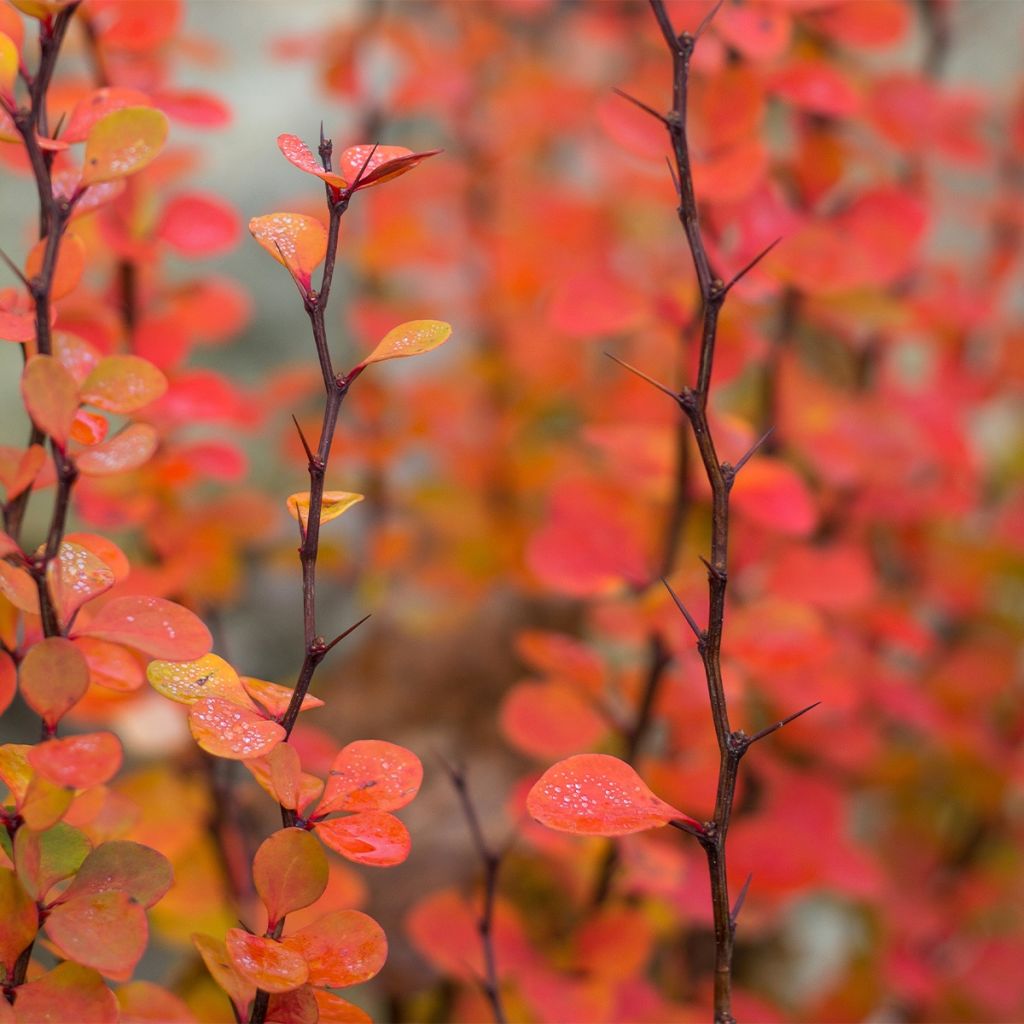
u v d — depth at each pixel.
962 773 1.23
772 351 0.99
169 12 0.83
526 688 0.89
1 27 0.76
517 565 1.23
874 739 1.11
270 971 0.73
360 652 1.29
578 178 1.62
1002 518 1.22
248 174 1.55
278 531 1.31
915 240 0.91
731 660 0.88
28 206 1.39
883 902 1.19
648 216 1.32
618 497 0.93
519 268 1.24
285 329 1.54
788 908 1.34
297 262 0.74
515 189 1.33
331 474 1.31
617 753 0.96
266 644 1.38
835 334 1.20
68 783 0.72
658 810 0.74
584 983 0.87
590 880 0.93
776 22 0.86
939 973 1.19
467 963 0.86
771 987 1.34
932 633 1.33
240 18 1.65
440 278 1.35
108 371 0.73
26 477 0.73
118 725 1.07
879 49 0.90
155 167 0.87
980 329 1.22
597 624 0.89
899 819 1.31
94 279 0.95
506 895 0.98
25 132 0.73
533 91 1.28
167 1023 0.76
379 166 0.74
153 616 0.73
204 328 0.90
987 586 1.31
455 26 1.44
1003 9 1.69
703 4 0.89
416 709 1.24
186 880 0.87
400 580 1.32
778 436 1.01
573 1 1.48
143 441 0.73
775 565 0.92
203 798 0.88
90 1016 0.73
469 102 1.26
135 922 0.73
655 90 0.90
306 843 0.73
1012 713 1.26
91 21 0.83
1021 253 1.25
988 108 1.16
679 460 0.88
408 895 1.01
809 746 1.10
